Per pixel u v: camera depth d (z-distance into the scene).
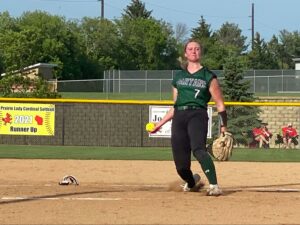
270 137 39.34
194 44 13.40
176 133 13.44
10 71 50.88
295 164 26.31
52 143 37.69
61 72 109.44
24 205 12.12
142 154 31.38
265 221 10.40
